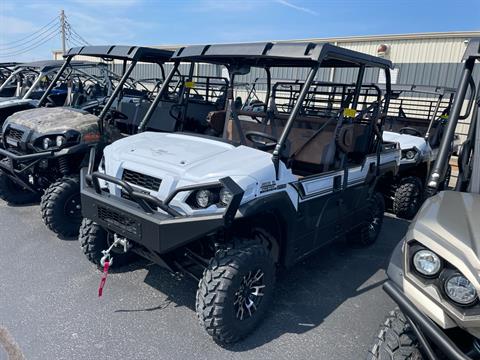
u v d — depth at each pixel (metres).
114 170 2.79
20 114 4.69
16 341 2.45
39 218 4.57
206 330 2.44
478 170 2.37
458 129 10.37
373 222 4.33
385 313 3.03
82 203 2.86
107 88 6.99
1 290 3.01
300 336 2.69
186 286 3.24
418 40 12.17
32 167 4.12
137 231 2.47
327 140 3.48
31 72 7.40
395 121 7.82
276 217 2.78
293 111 2.76
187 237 2.31
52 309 2.81
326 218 3.32
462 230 1.71
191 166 2.54
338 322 2.88
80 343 2.47
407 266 1.75
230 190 2.22
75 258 3.61
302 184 2.90
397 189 5.37
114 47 4.41
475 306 1.51
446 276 1.59
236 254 2.46
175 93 6.35
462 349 1.65
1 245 3.79
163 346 2.49
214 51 3.15
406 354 1.82
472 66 2.24
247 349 2.52
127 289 3.14
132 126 5.87
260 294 2.65
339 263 3.91
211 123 4.05
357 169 3.67
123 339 2.54
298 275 3.60
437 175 2.12
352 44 13.46
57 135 4.01
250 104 7.05
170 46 17.77
